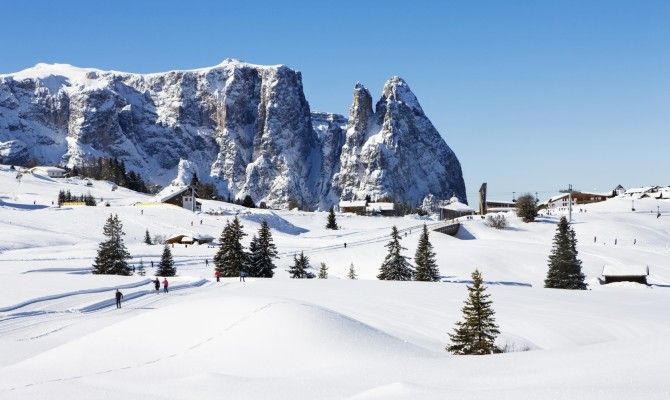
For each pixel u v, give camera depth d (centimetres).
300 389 2214
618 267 9481
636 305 6175
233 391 2222
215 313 3180
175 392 2230
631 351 2320
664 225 18788
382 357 2745
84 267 9188
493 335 4362
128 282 7125
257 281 7988
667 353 2166
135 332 3062
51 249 11669
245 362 2672
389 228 19362
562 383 1927
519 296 6594
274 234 16188
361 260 11850
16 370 2692
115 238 9050
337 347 2836
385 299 5934
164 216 16938
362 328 3219
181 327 3070
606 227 17600
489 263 11312
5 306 4959
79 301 5503
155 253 11525
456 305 5612
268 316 3086
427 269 9725
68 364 2738
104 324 4278
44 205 19950
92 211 16688
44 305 5222
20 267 8794
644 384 1789
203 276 8900
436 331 4497
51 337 3828
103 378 2477
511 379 2092
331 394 2119
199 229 15838
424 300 5912
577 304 6056
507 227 17825
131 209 17438
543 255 11925
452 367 2445
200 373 2505
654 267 11425
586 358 2325
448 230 15962
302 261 9431
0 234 12888
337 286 7250
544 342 4444
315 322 3072
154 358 2789
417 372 2380
